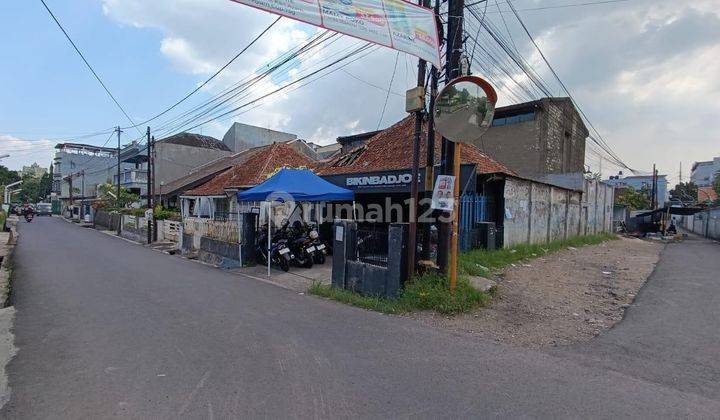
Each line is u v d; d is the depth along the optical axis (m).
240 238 12.28
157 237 21.53
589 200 22.39
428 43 6.96
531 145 22.27
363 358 4.67
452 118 6.57
